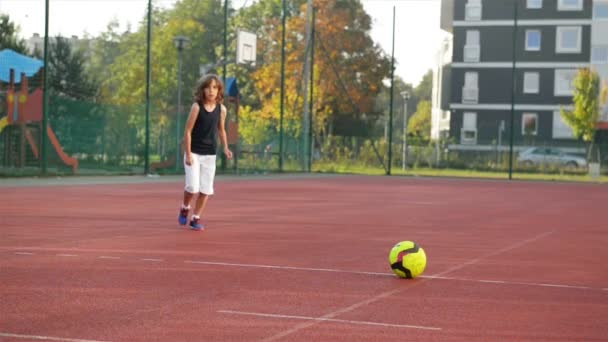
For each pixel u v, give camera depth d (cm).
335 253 827
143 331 455
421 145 4400
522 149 4675
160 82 5384
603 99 4294
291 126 3550
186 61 5403
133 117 3203
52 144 2605
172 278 642
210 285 613
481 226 1201
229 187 2197
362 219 1265
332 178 3064
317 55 4528
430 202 1767
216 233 993
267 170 3244
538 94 4825
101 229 1003
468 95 4909
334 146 3803
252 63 3097
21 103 2484
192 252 803
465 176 3572
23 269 670
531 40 4831
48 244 841
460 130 4916
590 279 692
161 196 1652
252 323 481
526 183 3139
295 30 4575
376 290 608
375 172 3778
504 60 4859
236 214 1293
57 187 1902
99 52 6072
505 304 564
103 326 465
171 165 2766
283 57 3192
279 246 874
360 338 448
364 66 4900
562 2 4791
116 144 3028
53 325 465
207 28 5566
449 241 980
